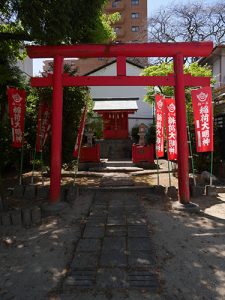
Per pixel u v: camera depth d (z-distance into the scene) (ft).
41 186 29.55
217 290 13.37
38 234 19.99
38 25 22.38
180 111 25.26
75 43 27.32
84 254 16.56
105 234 19.26
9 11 25.18
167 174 40.22
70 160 36.78
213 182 33.68
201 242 18.26
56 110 25.07
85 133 53.47
